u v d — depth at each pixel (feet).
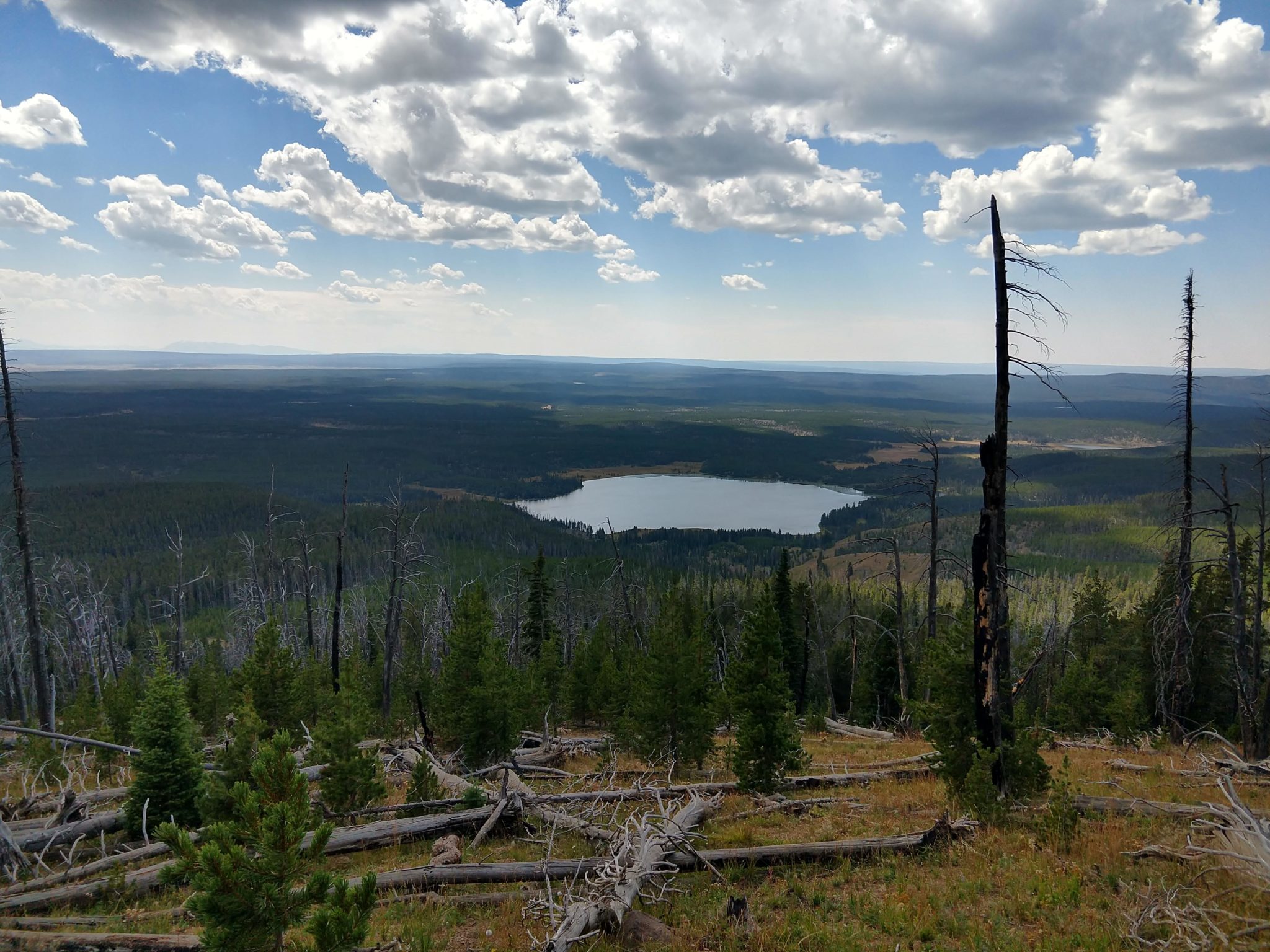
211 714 101.30
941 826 38.47
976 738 46.03
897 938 28.09
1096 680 99.30
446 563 337.11
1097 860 33.99
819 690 183.83
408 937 29.12
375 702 121.49
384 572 305.53
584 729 120.06
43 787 60.39
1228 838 32.35
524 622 192.44
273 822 23.49
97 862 38.29
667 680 66.44
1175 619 78.38
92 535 371.56
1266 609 87.40
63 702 149.79
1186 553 77.00
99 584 279.28
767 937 27.86
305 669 100.42
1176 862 33.04
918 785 54.90
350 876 36.99
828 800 49.85
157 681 45.50
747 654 56.54
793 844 37.91
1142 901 28.76
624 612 199.62
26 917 31.91
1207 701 97.55
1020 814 41.55
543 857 38.40
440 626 181.98
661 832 35.78
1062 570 383.24
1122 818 39.93
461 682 72.74
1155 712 96.94
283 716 72.33
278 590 192.65
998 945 26.81
